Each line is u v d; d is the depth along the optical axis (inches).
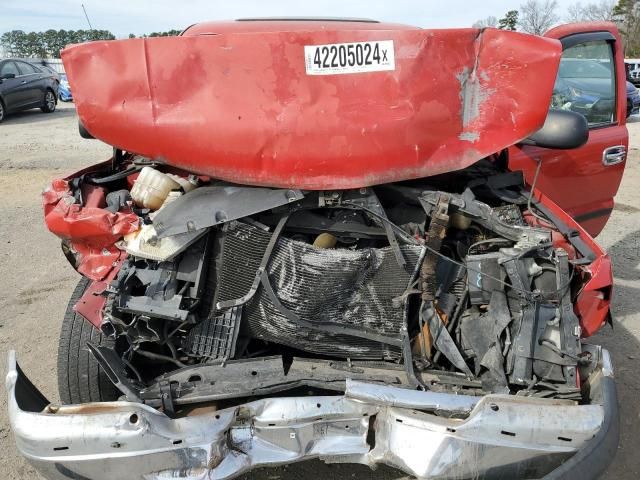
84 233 94.8
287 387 89.3
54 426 77.4
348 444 86.7
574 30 166.9
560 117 111.4
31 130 494.9
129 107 92.1
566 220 106.9
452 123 94.6
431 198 95.7
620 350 155.2
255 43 90.0
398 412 84.4
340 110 90.7
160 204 105.4
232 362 94.3
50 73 629.3
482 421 79.1
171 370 103.1
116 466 78.6
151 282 92.7
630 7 1470.2
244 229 92.3
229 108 90.7
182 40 90.7
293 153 91.0
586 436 79.7
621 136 177.0
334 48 90.0
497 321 93.9
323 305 95.2
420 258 93.7
